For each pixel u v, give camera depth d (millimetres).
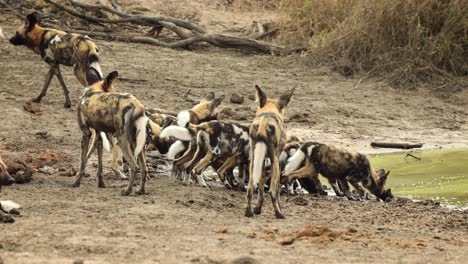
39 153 39562
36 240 23672
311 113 51219
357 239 26344
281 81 56750
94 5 65500
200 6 71812
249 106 51031
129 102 31219
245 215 29250
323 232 26562
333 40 60406
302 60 60312
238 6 72562
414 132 49562
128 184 32219
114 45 60938
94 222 26516
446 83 57688
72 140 42656
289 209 31453
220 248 23984
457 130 50500
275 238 25812
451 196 36250
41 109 46906
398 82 57562
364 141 46938
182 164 35750
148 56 59125
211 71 57250
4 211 27156
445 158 43500
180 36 63688
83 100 32219
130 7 69562
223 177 35281
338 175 35719
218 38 62812
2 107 46312
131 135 31250
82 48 44406
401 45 59688
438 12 60312
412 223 30438
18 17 64062
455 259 24500
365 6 60406
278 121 29078
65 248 23000
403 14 59656
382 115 52250
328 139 46625
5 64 53906
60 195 30891
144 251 23125
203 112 37219
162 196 31812
